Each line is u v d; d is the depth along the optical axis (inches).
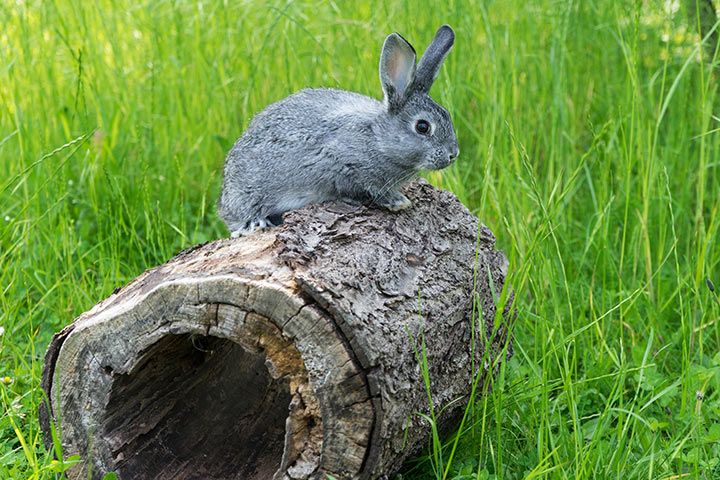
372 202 62.9
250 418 60.4
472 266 61.7
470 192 76.6
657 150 77.3
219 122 83.5
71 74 84.4
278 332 54.7
